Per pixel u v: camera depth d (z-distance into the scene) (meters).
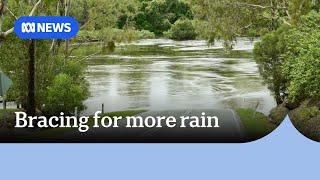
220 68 54.81
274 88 30.75
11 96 27.62
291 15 32.97
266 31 40.91
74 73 29.62
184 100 36.53
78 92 27.47
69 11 34.62
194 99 37.25
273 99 36.16
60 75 27.41
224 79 47.78
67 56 32.44
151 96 38.19
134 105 34.28
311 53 21.30
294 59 24.64
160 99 36.94
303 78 21.69
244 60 60.41
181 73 51.59
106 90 40.78
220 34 42.09
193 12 42.97
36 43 27.88
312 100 26.41
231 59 61.59
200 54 67.69
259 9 40.62
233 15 41.19
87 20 37.06
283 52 30.08
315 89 21.92
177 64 58.38
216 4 40.78
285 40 29.95
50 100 27.08
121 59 62.53
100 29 37.44
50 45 29.56
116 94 38.81
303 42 22.39
